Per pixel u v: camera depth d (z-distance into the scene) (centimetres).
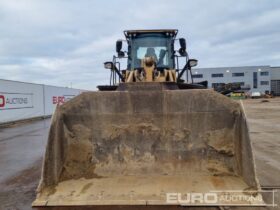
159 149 388
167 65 638
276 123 1344
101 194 341
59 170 371
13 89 1645
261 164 559
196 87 534
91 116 389
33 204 327
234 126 375
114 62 642
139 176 383
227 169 378
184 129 385
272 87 7800
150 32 650
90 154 391
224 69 7450
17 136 1067
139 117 387
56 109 374
